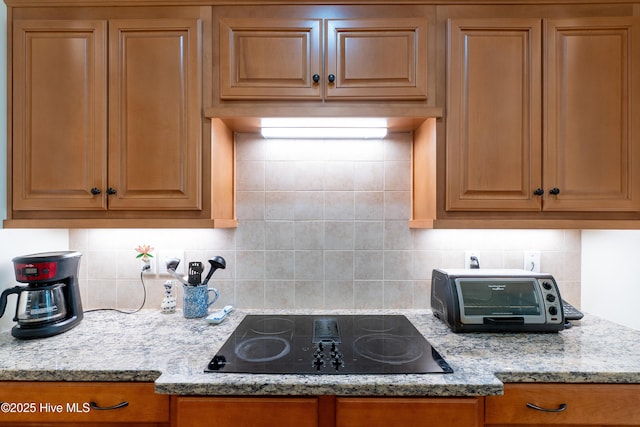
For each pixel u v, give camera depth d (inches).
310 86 49.3
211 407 35.4
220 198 54.0
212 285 62.4
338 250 62.3
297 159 62.4
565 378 36.8
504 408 37.0
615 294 53.9
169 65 49.3
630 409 36.9
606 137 48.6
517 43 48.9
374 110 49.2
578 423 37.0
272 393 34.8
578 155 48.6
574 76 48.8
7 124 49.7
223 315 54.9
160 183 49.1
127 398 37.6
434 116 48.6
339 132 59.0
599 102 48.6
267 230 62.4
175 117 49.2
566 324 50.9
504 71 48.9
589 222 48.9
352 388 34.7
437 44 49.4
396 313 59.7
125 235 61.8
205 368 37.5
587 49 48.8
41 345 44.2
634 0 48.8
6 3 49.6
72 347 43.5
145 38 49.4
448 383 34.6
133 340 46.1
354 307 62.2
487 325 47.8
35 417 37.6
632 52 48.6
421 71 49.0
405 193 62.2
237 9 49.9
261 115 49.3
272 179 62.3
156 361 39.4
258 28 49.4
